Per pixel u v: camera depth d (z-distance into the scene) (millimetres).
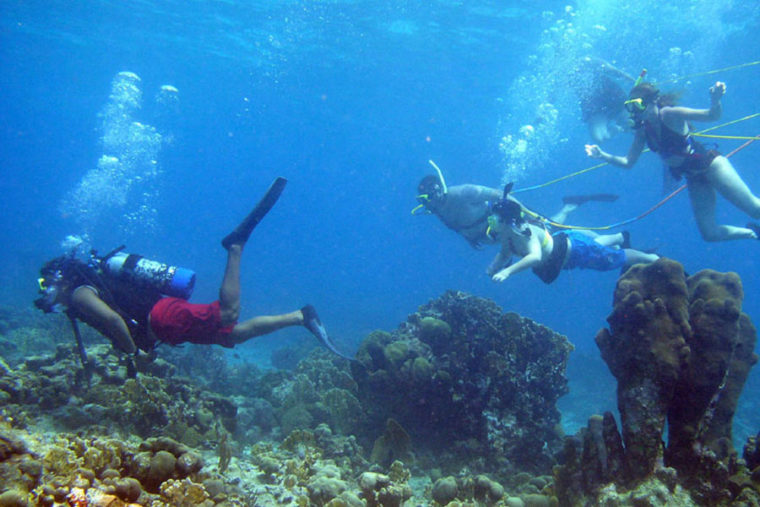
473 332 7422
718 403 4332
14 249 46906
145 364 6992
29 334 13406
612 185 85188
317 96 44250
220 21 25891
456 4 20406
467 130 52562
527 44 24062
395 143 71062
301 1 21906
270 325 5113
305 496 3904
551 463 6508
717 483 3654
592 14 20109
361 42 26906
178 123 78938
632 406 3861
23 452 2824
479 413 6898
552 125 40094
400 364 7203
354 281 74500
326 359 11023
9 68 47969
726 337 3848
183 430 5531
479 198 7832
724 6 19062
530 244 6176
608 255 7191
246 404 8039
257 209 5121
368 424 7402
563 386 7473
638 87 6195
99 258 4793
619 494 3703
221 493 3227
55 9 26516
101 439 3615
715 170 5930
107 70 42156
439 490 4328
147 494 3002
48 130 112750
